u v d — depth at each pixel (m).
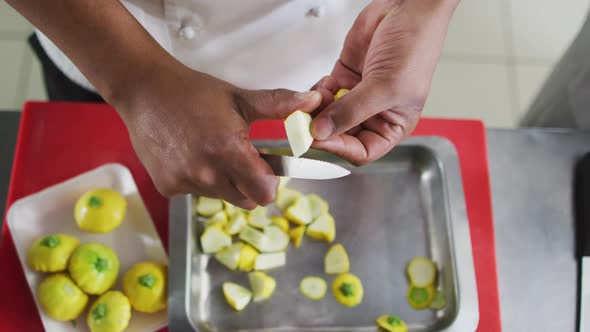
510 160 0.90
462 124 0.91
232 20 0.70
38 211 0.83
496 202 0.87
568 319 0.80
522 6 1.67
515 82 1.61
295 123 0.54
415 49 0.58
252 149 0.54
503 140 0.91
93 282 0.75
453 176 0.83
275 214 0.84
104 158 0.88
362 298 0.78
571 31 1.65
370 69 0.60
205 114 0.53
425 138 0.85
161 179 0.59
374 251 0.81
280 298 0.78
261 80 0.84
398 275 0.80
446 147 0.85
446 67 1.61
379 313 0.77
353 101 0.56
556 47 1.64
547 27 1.66
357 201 0.85
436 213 0.83
